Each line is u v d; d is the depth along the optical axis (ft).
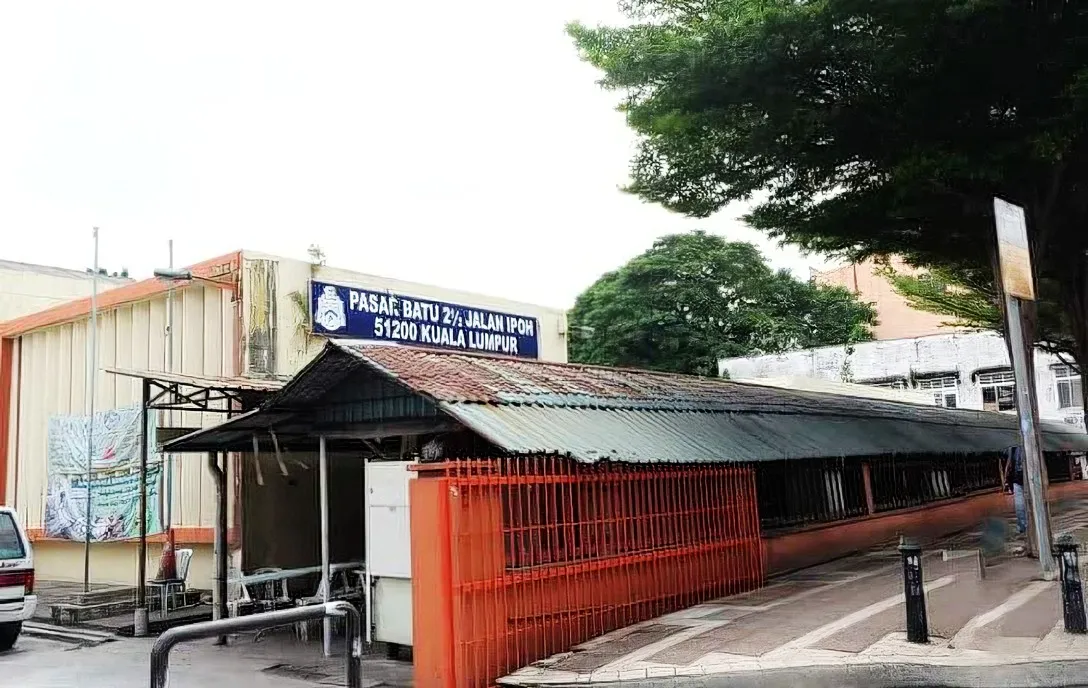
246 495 42.93
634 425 33.35
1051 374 130.93
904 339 136.87
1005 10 34.55
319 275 52.39
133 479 55.21
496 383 31.71
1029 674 22.57
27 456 63.67
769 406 47.62
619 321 126.82
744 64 38.50
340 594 38.17
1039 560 36.42
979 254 53.57
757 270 132.77
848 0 35.70
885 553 49.42
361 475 48.96
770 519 43.52
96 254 58.49
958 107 39.45
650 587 31.99
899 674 23.20
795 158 44.60
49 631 40.81
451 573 24.91
